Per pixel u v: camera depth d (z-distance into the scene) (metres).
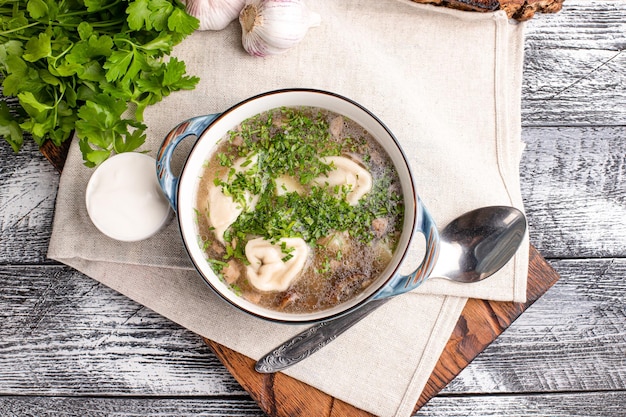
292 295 0.50
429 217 0.48
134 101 0.52
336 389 0.55
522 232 0.53
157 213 0.53
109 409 0.60
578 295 0.60
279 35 0.52
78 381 0.60
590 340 0.60
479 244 0.54
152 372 0.60
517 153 0.56
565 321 0.60
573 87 0.60
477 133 0.55
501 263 0.53
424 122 0.54
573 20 0.60
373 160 0.50
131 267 0.55
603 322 0.60
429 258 0.48
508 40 0.57
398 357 0.55
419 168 0.54
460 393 0.60
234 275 0.51
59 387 0.61
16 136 0.55
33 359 0.60
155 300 0.55
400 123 0.54
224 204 0.50
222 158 0.51
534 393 0.60
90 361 0.60
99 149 0.56
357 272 0.50
